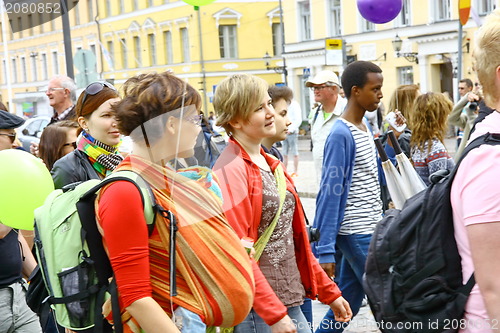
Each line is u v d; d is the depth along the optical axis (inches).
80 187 123.9
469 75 1069.1
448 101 221.3
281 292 142.7
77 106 168.6
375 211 190.7
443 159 218.5
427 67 1173.7
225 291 108.0
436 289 97.7
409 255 99.3
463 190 93.4
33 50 1061.8
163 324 102.0
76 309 119.3
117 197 103.0
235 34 1692.9
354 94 190.1
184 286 106.5
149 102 106.7
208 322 108.1
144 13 1649.9
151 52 1672.0
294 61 1478.8
